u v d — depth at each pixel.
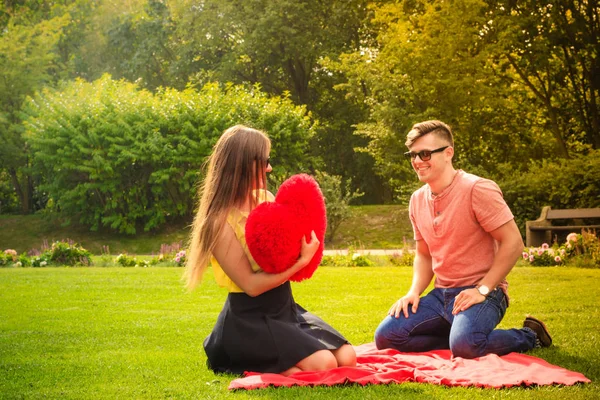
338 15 29.53
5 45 29.52
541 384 3.31
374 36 30.36
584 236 12.25
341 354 3.70
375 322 5.79
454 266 4.34
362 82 28.80
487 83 21.61
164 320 6.02
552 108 22.14
